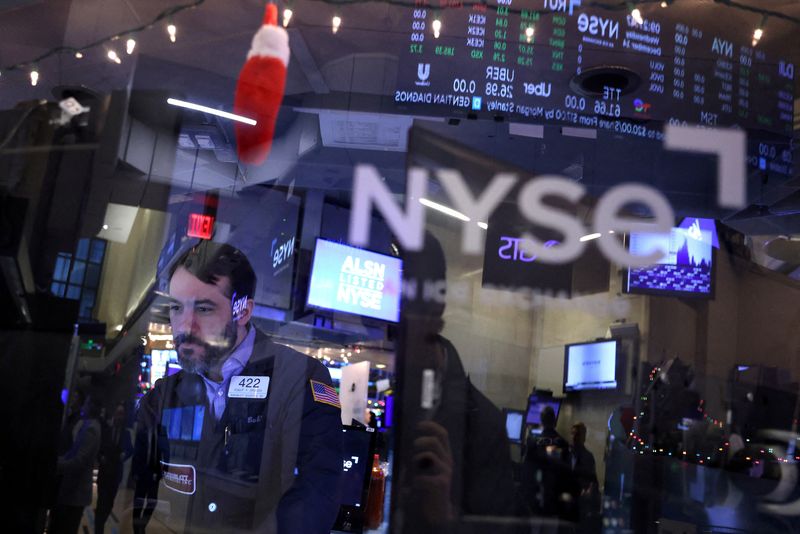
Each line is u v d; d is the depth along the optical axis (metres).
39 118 1.40
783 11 1.68
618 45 1.76
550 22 1.77
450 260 1.25
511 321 1.59
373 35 2.01
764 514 1.46
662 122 1.72
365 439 2.15
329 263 2.49
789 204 1.67
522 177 1.27
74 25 2.48
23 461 1.31
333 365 2.73
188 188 2.09
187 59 2.43
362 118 1.91
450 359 1.21
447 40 1.80
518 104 1.76
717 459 1.54
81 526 1.32
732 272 1.85
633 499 1.47
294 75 2.16
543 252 1.27
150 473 1.37
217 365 1.41
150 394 1.41
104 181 1.41
